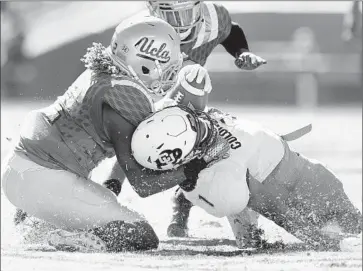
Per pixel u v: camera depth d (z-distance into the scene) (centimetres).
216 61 8194
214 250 2062
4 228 2375
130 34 2036
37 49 8444
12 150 2150
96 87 2019
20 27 8606
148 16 2098
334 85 8344
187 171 2016
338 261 1839
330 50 8444
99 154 2100
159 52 2036
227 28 2534
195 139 1948
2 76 8581
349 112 7519
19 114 6781
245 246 2112
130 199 2878
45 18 8581
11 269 1762
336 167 3975
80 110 2053
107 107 1994
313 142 5238
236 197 1994
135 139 1939
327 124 6412
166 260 1873
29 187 2059
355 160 4262
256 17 8250
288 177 2095
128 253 2002
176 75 2088
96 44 2075
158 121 1933
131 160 1973
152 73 2045
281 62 8150
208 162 2011
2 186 2136
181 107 1973
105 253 2003
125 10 7419
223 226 2525
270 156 2073
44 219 2072
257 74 8194
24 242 2166
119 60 2044
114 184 2311
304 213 2123
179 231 2358
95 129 2055
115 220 2031
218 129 2053
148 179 1978
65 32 8156
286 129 5253
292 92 8281
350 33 5531
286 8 8256
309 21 8338
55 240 2050
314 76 8100
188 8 2262
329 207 2141
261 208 2072
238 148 2031
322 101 8362
